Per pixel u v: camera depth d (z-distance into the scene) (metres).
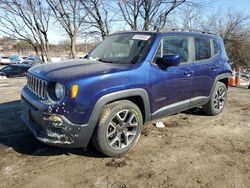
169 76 4.20
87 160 3.60
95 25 12.76
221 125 5.12
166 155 3.77
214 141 4.30
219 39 5.74
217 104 5.72
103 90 3.36
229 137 4.50
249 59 28.75
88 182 3.09
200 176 3.23
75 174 3.25
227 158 3.71
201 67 4.95
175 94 4.40
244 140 4.38
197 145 4.12
